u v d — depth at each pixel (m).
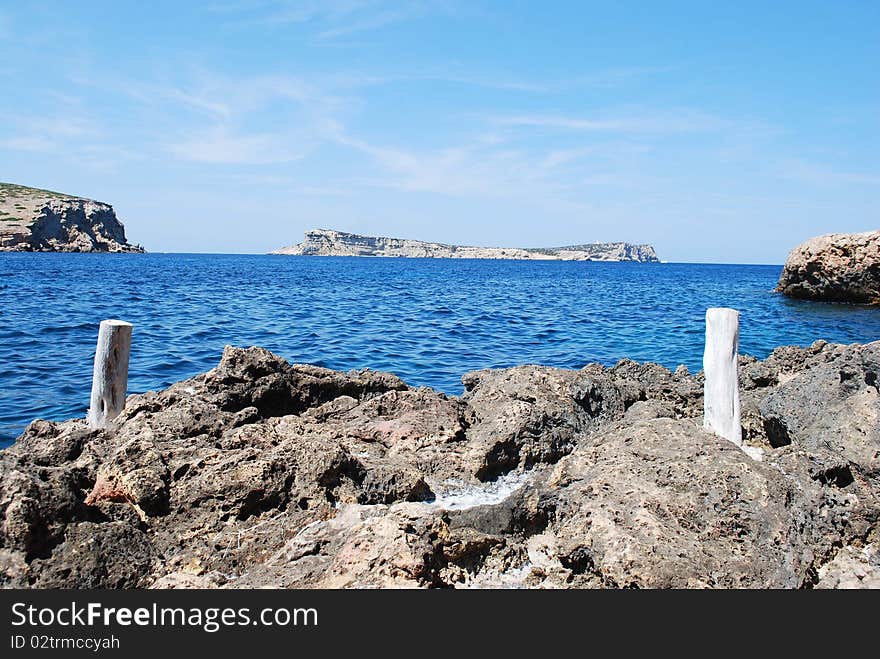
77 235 130.50
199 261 130.75
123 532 5.76
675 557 5.32
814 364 11.31
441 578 5.39
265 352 9.34
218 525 6.15
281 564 5.49
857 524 6.18
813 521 6.05
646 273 119.31
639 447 6.59
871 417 7.11
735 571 5.36
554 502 6.29
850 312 38.31
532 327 27.66
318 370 9.92
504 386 9.45
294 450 6.78
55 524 5.47
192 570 5.66
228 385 8.84
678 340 23.83
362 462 7.23
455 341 22.88
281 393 9.31
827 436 7.35
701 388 10.23
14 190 142.62
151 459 6.38
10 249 115.38
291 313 31.05
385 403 9.35
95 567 5.43
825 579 5.70
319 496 6.47
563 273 108.56
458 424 8.66
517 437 8.26
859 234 41.78
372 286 56.25
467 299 44.06
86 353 17.98
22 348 18.42
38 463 6.82
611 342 23.16
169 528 6.10
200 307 32.50
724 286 69.38
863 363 7.62
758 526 5.68
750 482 5.95
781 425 8.27
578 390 9.23
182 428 7.34
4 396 13.26
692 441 6.45
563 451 8.52
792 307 40.91
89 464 6.69
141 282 51.50
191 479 6.33
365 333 24.30
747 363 11.80
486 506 6.14
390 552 5.14
